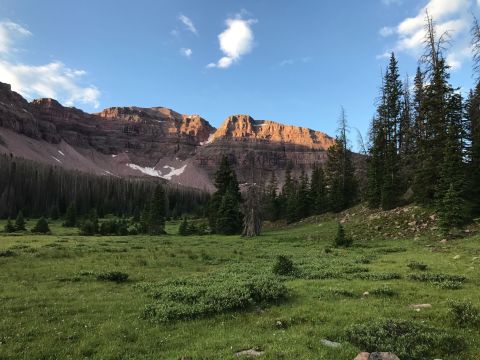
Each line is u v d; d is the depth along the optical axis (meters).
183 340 10.62
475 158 39.78
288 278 19.67
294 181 103.44
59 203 141.12
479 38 34.84
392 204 48.56
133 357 9.47
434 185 40.56
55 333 11.21
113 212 154.12
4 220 111.06
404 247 32.69
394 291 15.29
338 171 69.06
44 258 28.50
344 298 14.82
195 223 99.44
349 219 54.50
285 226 73.81
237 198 71.94
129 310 13.91
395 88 58.28
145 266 25.84
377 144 56.53
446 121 41.44
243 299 13.83
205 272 23.17
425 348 8.83
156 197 70.44
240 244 44.62
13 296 15.90
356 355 8.77
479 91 42.50
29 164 180.38
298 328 11.12
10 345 10.15
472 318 10.84
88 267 24.56
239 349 9.56
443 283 16.12
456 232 34.28
